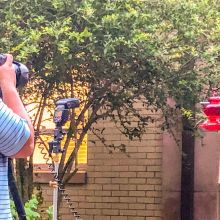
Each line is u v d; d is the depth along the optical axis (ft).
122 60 22.66
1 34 21.38
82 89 24.79
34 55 21.54
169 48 23.44
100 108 27.30
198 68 24.02
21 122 8.29
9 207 8.43
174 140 29.17
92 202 31.65
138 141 30.86
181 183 29.73
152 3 23.54
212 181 29.37
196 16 23.62
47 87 24.23
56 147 17.10
